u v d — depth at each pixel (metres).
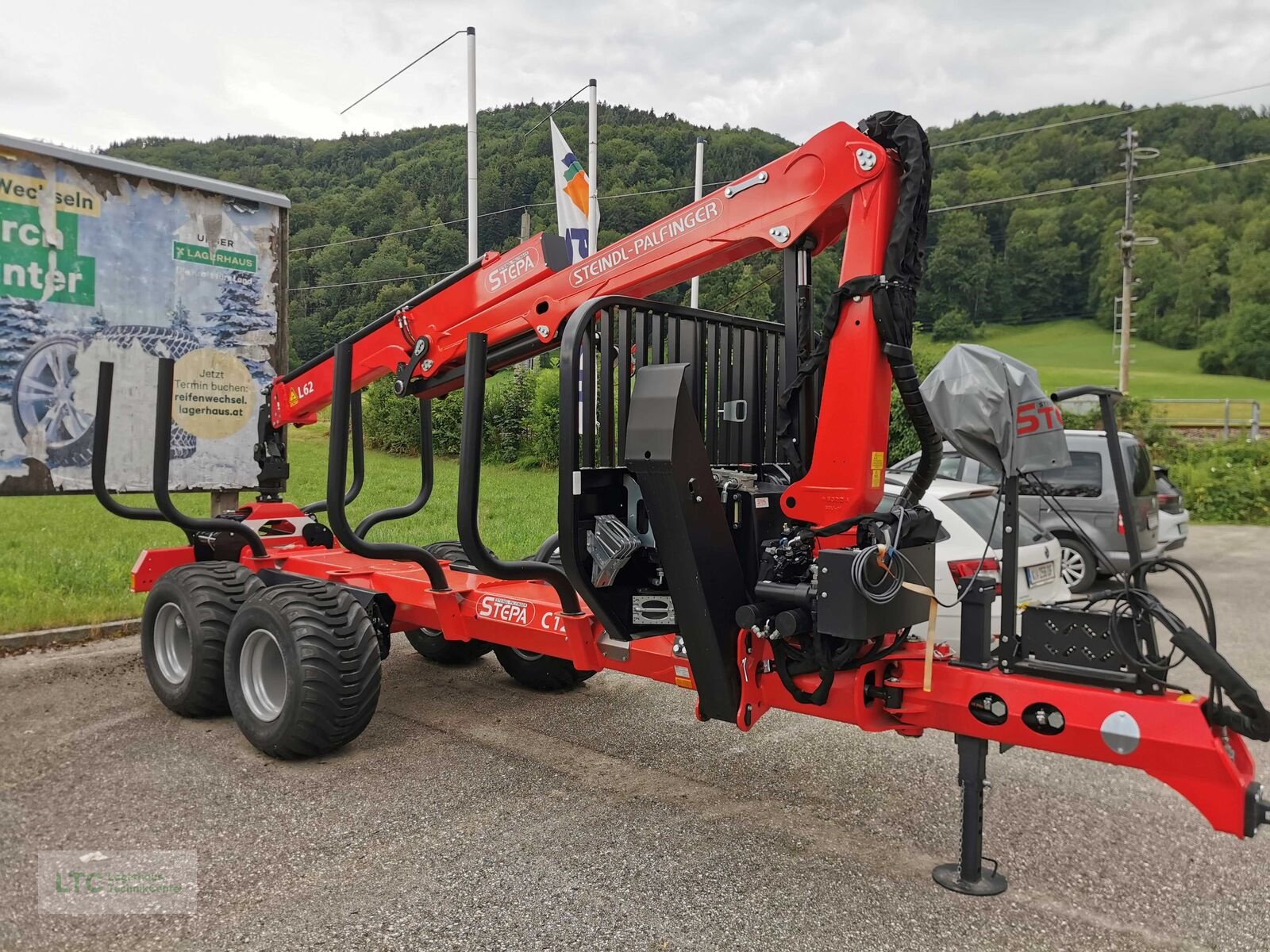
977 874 3.34
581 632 4.14
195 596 5.15
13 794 4.13
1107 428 3.19
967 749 3.28
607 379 3.92
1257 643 7.25
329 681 4.42
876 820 3.96
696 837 3.77
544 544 5.71
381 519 6.05
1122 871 3.51
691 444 3.42
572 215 16.70
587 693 5.82
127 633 7.13
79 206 7.10
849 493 3.47
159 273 7.53
